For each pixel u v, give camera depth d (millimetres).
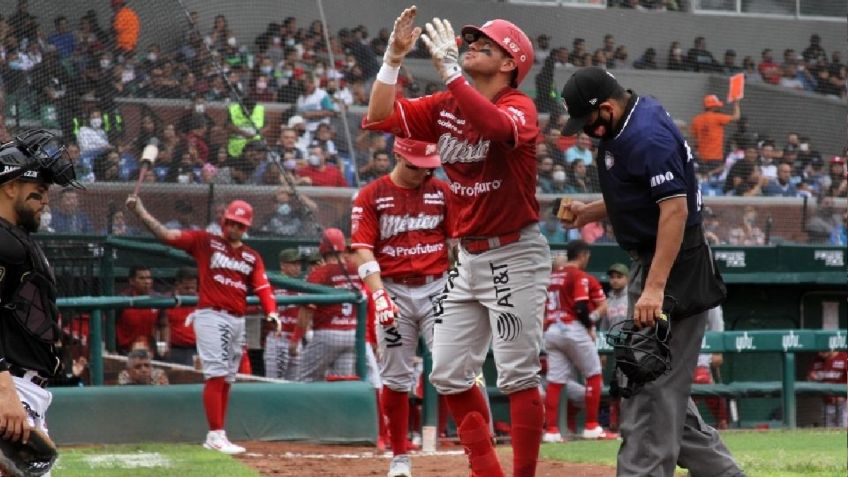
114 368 33344
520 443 16984
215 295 28594
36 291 12703
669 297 14773
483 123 15148
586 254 34281
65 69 34094
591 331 33938
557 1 46438
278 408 31000
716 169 45062
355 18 45594
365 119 16672
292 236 35469
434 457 27047
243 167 35062
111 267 33719
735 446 29750
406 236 22469
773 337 37438
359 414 31250
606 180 15102
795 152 46188
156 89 34812
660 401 14914
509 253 16703
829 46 49062
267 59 42188
